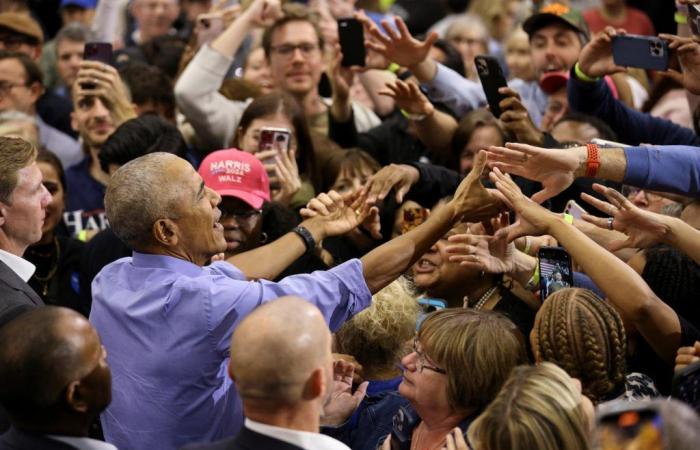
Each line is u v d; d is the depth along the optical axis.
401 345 5.28
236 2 12.46
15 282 5.01
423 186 6.43
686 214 5.64
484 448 3.81
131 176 4.71
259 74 10.01
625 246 5.09
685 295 5.44
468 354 4.30
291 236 5.27
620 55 6.81
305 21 8.67
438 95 7.95
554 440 3.73
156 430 4.70
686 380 4.11
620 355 4.39
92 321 4.88
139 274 4.75
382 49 7.75
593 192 6.55
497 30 12.91
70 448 3.94
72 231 8.00
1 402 4.00
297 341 3.84
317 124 8.75
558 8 8.32
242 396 3.90
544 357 4.43
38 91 9.23
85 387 3.97
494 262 5.32
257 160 6.38
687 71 6.30
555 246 5.41
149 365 4.66
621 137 7.54
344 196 5.42
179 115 9.38
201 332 4.61
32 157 5.27
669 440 3.29
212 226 4.83
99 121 8.02
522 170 5.20
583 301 4.43
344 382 4.94
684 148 5.26
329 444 3.90
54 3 13.59
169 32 12.09
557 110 8.18
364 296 4.86
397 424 4.69
